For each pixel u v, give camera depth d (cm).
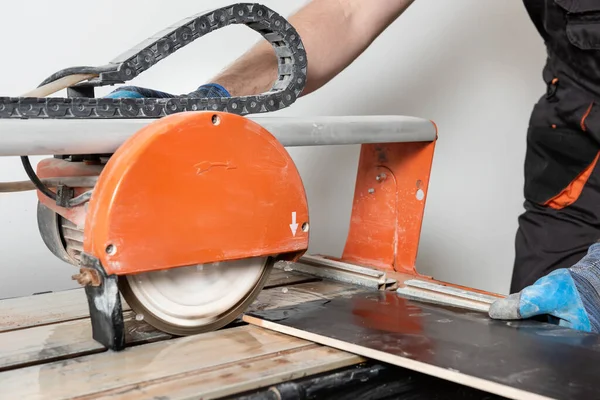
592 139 140
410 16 198
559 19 139
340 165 200
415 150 120
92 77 84
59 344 82
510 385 67
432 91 204
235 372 72
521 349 78
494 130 211
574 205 143
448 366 72
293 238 90
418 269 212
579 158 142
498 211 216
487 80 208
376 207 126
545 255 146
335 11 125
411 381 77
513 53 208
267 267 93
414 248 121
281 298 102
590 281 96
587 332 86
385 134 108
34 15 161
